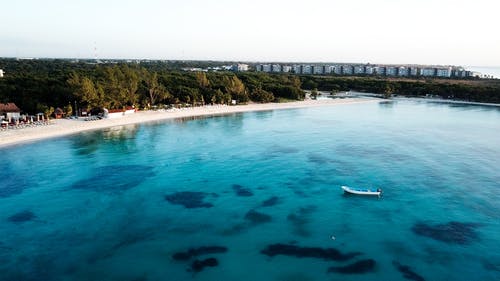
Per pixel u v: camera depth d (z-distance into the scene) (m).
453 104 186.12
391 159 79.62
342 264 40.47
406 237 46.16
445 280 37.88
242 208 54.44
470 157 81.75
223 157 80.62
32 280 37.41
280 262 40.72
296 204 55.91
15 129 99.31
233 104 164.62
